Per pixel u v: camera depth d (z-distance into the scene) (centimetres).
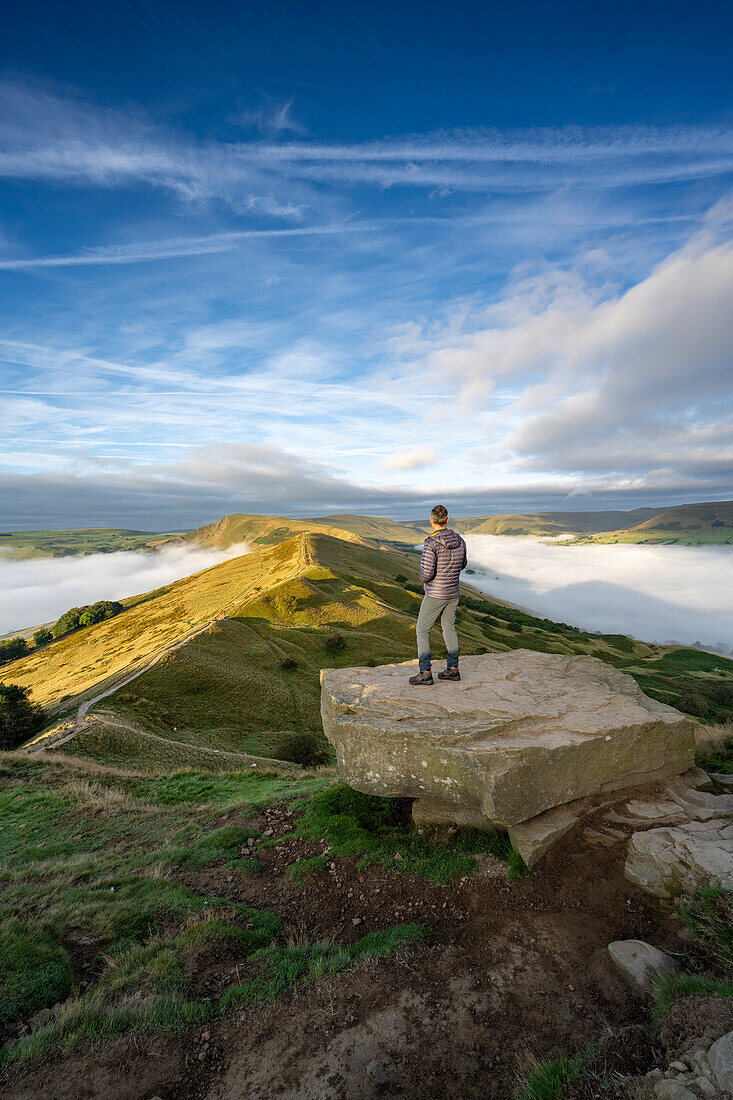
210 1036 502
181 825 1241
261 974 600
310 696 4984
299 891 815
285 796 1257
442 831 842
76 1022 530
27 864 1132
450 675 971
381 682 998
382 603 8219
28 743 3650
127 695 4478
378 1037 473
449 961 571
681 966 505
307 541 12825
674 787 814
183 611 9475
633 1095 350
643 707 887
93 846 1224
